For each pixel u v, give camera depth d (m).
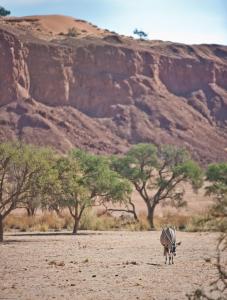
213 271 53.22
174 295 40.72
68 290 43.12
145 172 141.62
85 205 113.25
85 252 73.81
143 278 49.22
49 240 94.38
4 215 92.94
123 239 95.81
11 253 72.81
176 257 66.56
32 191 92.94
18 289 43.69
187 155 148.75
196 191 146.25
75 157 118.50
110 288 43.91
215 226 33.47
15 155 91.75
